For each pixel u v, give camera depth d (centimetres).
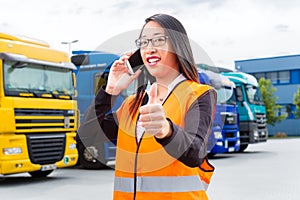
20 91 846
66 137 930
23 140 845
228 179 916
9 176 1014
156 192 176
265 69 3775
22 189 809
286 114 3612
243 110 1570
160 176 176
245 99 1574
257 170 1081
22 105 845
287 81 3719
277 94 3750
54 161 903
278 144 2316
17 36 875
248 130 1566
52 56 913
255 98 1633
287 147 2042
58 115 915
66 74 938
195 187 180
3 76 825
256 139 1583
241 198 704
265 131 1675
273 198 704
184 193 176
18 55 845
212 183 859
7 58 827
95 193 754
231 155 1549
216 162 1282
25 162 845
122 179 184
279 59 3716
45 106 886
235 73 1591
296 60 3659
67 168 1123
